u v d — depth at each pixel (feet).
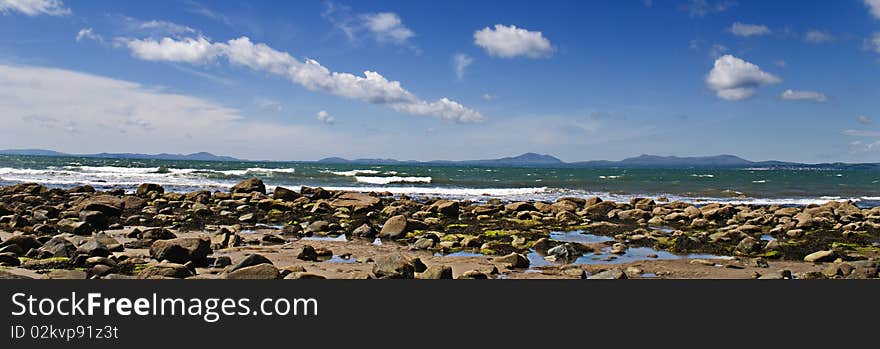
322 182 178.19
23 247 46.60
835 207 105.09
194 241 45.01
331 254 51.19
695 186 188.14
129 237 58.23
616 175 293.23
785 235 69.31
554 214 87.40
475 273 40.45
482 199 124.98
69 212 72.43
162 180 169.58
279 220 78.02
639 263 49.14
